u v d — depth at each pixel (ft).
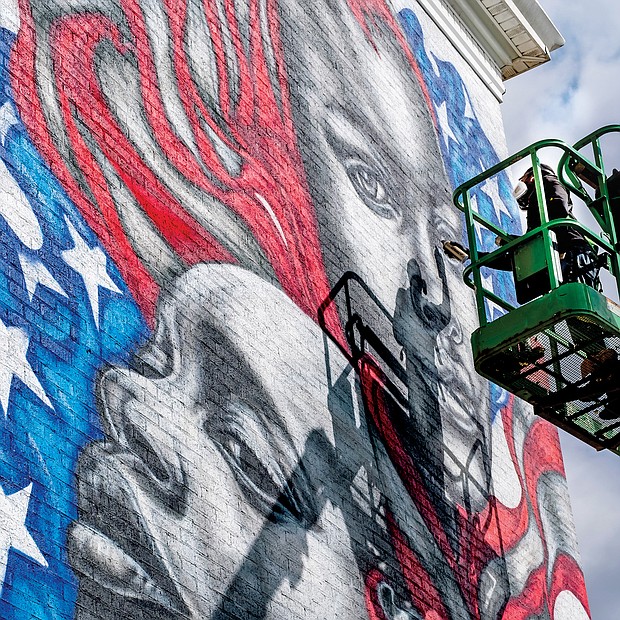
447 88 62.34
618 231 49.21
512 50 68.64
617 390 46.80
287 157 47.19
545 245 46.83
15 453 31.48
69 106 37.76
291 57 49.90
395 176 54.29
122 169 38.78
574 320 46.47
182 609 34.42
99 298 35.96
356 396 45.70
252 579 37.22
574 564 56.75
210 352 39.32
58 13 38.81
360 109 53.42
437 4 64.18
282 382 42.01
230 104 45.19
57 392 33.37
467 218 50.57
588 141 50.62
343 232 48.88
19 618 29.89
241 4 48.01
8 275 33.35
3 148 34.83
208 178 42.45
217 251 41.42
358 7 56.39
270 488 39.47
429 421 49.60
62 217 35.81
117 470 34.19
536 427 58.54
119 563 33.09
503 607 49.42
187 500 36.04
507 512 52.65
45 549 31.24
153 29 42.68
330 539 41.14
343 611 40.37
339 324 46.42
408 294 51.85
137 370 36.24
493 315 58.29
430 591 45.24
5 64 36.09
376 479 44.80
